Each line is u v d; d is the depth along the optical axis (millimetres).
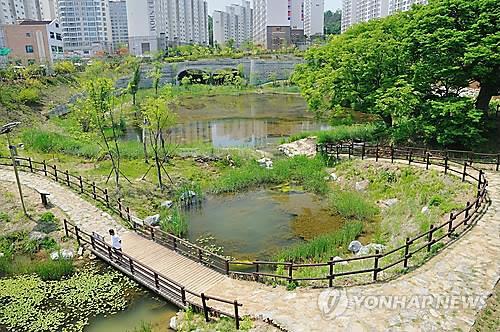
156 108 26469
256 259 17828
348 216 21828
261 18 147250
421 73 26078
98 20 140500
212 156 31266
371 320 11500
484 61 24062
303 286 13906
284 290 13906
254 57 89500
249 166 29141
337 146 29438
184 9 145625
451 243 15148
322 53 34156
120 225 20406
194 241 19688
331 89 30000
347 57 28422
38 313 14414
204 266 16500
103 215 21375
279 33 135500
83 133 30141
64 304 14891
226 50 98125
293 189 26094
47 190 24281
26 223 20281
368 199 23375
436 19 25047
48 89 53594
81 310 14523
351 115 40719
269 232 20469
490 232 15672
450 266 13688
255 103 65125
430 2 26547
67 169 28766
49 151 33250
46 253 18406
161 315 14102
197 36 159375
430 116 25688
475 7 24203
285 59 88188
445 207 18734
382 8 109812
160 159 30281
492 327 10961
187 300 14008
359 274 14328
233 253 18469
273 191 25922
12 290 15734
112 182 25938
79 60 82875
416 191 21781
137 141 38562
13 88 47250
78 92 51719
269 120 51125
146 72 77812
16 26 84000
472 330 10859
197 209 23516
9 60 69188
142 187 25438
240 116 54281
